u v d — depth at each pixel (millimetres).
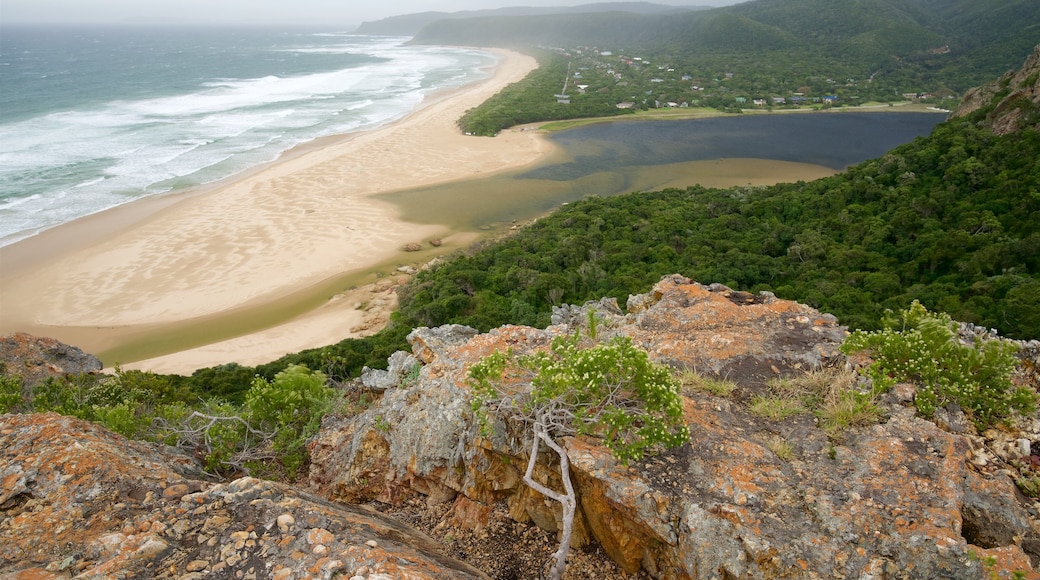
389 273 44406
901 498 5848
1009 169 38250
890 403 7312
